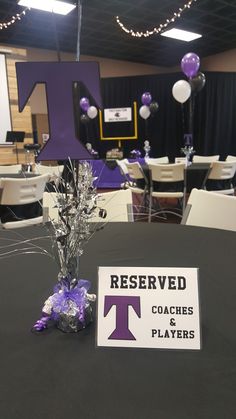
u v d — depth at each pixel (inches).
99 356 22.0
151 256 39.0
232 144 288.0
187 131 301.0
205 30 241.0
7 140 225.6
